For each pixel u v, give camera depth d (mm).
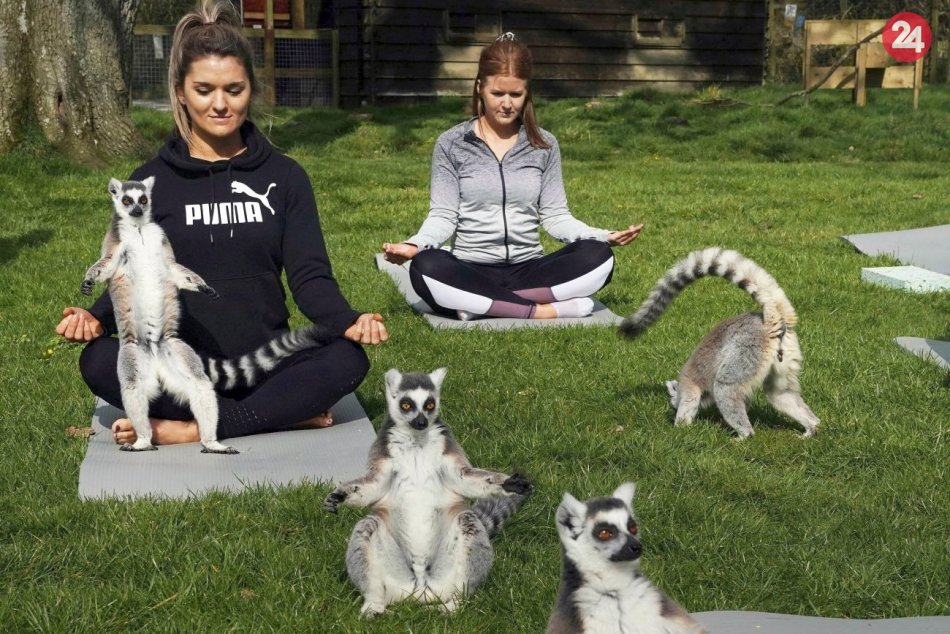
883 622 3783
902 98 22469
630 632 3230
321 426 5938
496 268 8422
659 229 12195
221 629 3699
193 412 5488
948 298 8914
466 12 23016
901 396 6332
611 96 24000
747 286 5652
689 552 4344
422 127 20125
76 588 3955
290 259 5848
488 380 6730
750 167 16953
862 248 10891
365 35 22844
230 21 5879
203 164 5801
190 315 5777
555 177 8586
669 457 5363
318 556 4223
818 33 22172
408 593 3875
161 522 4508
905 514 4797
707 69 24547
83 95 14492
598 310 8594
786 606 3984
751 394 5715
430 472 3811
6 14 13867
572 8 23562
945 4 37531
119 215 5371
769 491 5016
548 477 5059
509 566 4184
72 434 5785
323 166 16203
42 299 8883
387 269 10047
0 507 4773
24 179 13289
